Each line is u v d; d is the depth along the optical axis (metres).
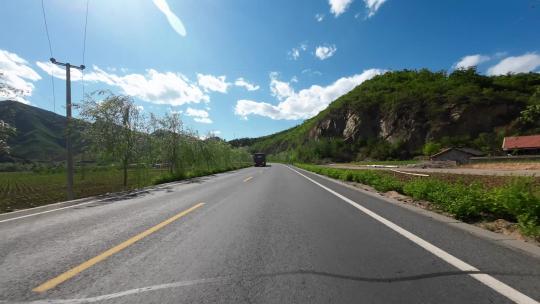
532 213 5.75
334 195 12.16
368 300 3.05
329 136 127.75
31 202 14.91
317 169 33.00
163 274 3.83
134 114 19.42
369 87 143.25
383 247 4.84
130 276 3.78
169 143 27.27
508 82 102.44
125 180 19.69
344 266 4.02
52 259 4.52
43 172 66.44
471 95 96.06
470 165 37.94
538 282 3.39
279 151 187.00
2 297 3.25
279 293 3.24
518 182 7.22
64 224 7.23
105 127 17.84
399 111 106.50
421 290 3.25
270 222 6.97
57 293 3.33
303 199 10.98
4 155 11.40
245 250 4.81
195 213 8.29
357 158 105.62
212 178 25.25
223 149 50.22
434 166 42.69
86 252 4.84
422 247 4.77
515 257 4.24
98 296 3.24
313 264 4.11
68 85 15.00
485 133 84.00
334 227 6.36
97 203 11.11
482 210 6.84
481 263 4.00
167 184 19.97
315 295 3.18
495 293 3.14
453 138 86.44
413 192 10.35
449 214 7.68
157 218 7.68
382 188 13.52
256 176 26.77
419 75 139.88
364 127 115.94
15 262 4.40
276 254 4.59
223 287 3.41
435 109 97.94
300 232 5.96
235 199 11.18
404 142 97.69
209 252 4.73
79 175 46.00
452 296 3.10
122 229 6.49
